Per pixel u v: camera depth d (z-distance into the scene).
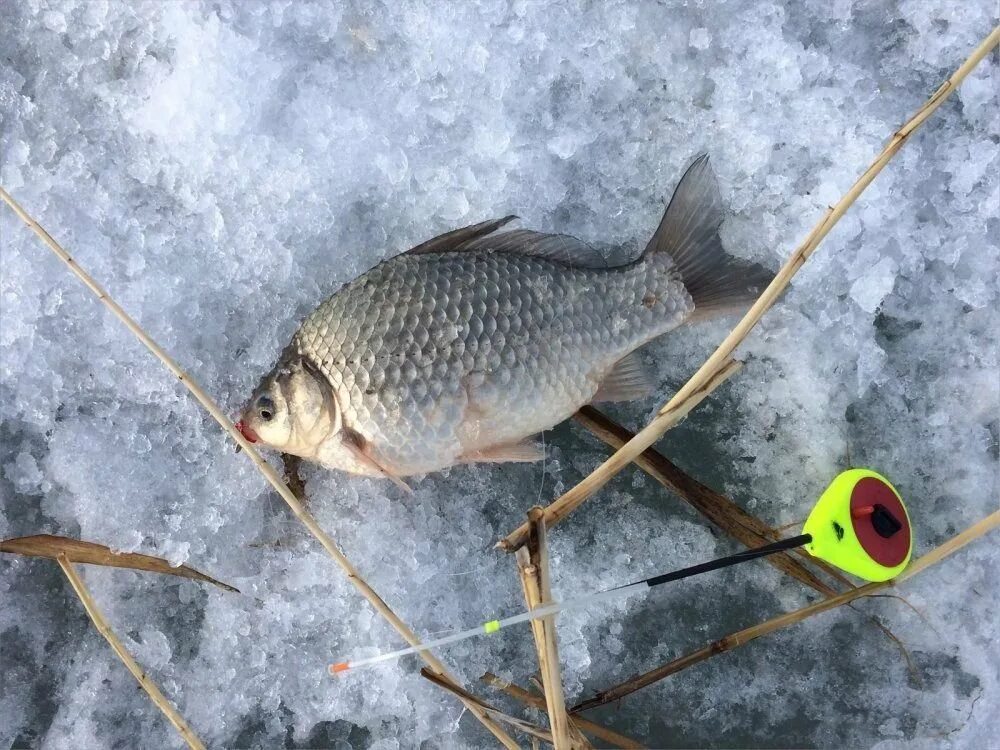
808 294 0.43
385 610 0.36
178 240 0.43
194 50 0.43
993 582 0.42
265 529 0.43
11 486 0.41
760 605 0.43
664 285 0.41
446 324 0.39
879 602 0.43
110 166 0.43
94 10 0.42
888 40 0.45
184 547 0.41
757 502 0.44
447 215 0.44
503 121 0.44
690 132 0.45
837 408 0.44
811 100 0.44
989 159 0.43
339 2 0.44
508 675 0.42
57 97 0.42
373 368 0.38
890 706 0.42
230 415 0.43
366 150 0.44
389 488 0.44
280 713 0.42
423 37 0.44
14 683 0.41
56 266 0.42
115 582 0.42
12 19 0.43
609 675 0.43
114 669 0.41
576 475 0.44
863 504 0.39
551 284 0.40
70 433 0.42
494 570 0.43
